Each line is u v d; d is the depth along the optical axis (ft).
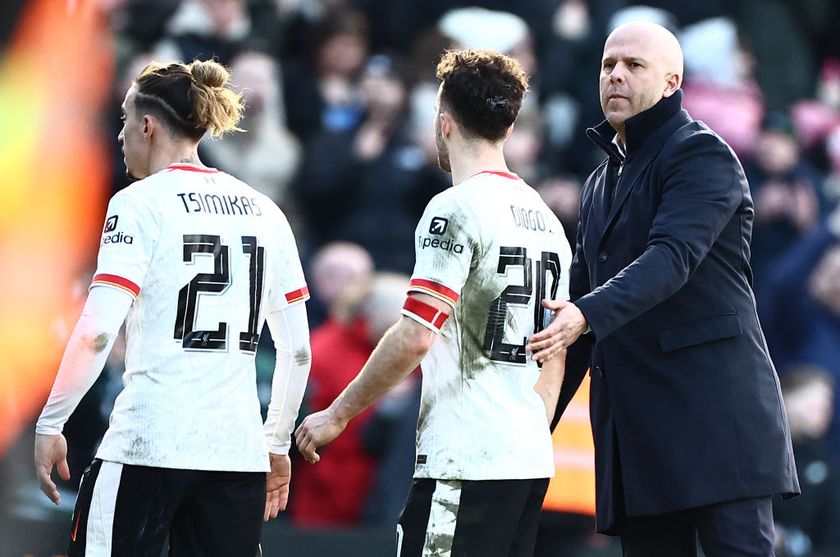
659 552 55.77
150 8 99.35
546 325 50.44
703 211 51.67
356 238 101.24
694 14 124.47
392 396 81.82
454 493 48.16
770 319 104.83
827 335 104.22
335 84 107.55
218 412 48.73
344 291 83.56
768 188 111.75
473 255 48.62
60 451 48.96
